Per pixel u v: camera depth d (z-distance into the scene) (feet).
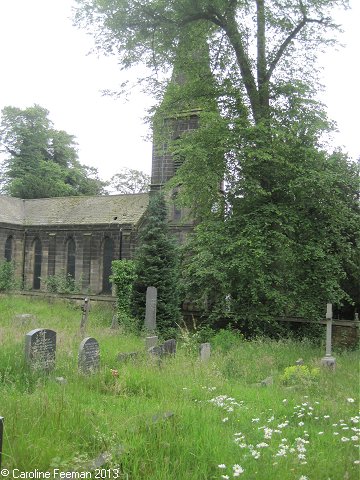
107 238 133.08
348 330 80.48
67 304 99.76
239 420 26.84
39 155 214.69
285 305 78.54
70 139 231.09
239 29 82.89
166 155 127.65
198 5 78.38
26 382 31.94
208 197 83.41
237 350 58.65
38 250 146.82
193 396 31.50
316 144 81.15
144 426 21.90
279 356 56.85
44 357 36.76
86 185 231.30
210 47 85.46
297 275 80.02
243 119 77.66
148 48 82.64
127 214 133.18
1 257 142.41
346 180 84.02
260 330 78.28
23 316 70.59
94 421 22.08
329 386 40.29
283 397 35.24
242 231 75.82
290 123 79.82
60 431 20.63
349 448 22.99
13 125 211.41
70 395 27.35
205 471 18.98
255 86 84.69
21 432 19.89
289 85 80.28
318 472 19.93
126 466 18.85
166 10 79.10
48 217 147.23
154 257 87.25
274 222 76.59
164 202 93.04
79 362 37.09
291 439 24.99
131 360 41.81
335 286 78.38
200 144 77.71
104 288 132.87
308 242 78.13
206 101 85.92
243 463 19.90
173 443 20.90
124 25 78.59
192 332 83.87
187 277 90.17
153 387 32.04
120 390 30.96
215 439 21.85
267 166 78.33
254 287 76.23
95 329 68.03
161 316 84.33
